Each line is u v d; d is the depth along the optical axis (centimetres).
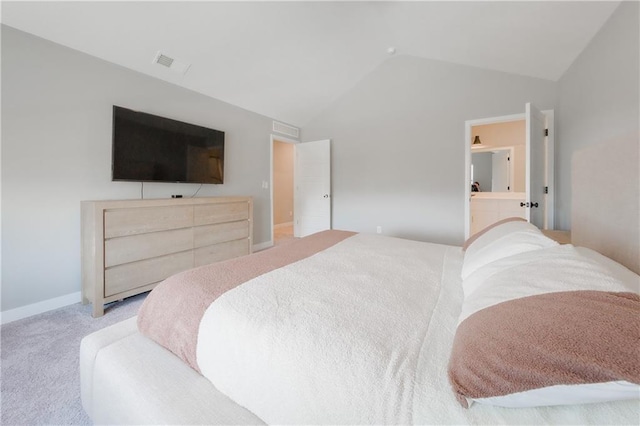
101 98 249
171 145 294
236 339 80
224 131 375
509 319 60
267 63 327
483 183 493
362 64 388
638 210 98
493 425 51
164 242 256
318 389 64
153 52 261
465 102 352
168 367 91
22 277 210
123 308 225
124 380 87
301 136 506
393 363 65
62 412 121
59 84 224
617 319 50
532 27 223
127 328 116
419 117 384
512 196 404
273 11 254
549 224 296
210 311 92
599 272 69
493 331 59
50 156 221
